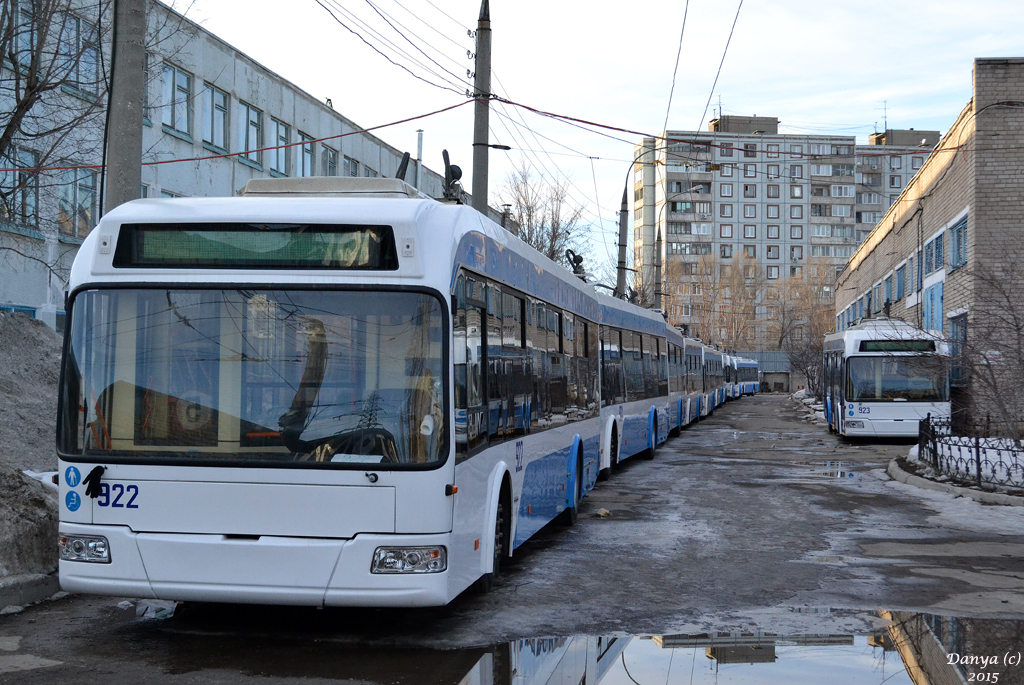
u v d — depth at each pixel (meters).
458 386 6.89
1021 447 17.81
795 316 102.69
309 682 5.93
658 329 25.48
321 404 6.58
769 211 117.44
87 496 6.68
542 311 10.59
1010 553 10.83
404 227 6.69
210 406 6.65
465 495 6.99
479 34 16.48
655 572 9.66
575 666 6.39
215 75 29.05
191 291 6.77
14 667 6.19
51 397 13.73
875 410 27.42
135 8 10.05
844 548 11.11
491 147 18.03
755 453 24.89
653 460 22.89
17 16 12.60
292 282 6.69
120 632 7.09
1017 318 18.36
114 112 10.02
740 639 7.15
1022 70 26.59
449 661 6.45
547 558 10.38
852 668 6.41
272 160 32.56
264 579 6.44
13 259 20.72
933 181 33.41
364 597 6.38
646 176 116.81
